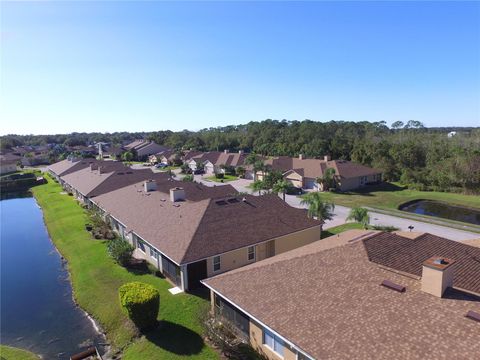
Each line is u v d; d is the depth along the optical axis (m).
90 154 145.50
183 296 25.23
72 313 25.83
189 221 30.08
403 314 14.41
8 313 26.25
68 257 36.41
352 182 70.94
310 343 14.24
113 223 42.38
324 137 131.38
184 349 19.39
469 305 14.31
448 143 99.81
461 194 65.88
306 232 32.59
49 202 63.34
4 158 131.75
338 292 16.80
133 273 29.97
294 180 72.06
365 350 13.14
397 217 48.28
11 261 36.94
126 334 21.77
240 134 166.88
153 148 145.00
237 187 75.19
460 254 19.53
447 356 12.07
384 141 97.12
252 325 18.42
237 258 28.16
